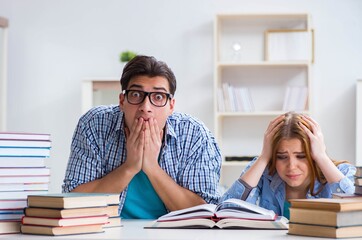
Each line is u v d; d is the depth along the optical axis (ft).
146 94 7.64
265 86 18.12
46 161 18.81
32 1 18.85
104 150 8.23
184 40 18.38
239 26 18.22
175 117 8.45
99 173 8.25
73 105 18.74
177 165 8.32
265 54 17.98
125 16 18.54
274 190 8.02
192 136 8.38
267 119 18.08
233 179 18.01
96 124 8.28
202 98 18.31
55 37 18.79
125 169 7.95
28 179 6.71
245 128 18.16
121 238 6.01
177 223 6.79
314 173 7.74
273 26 18.10
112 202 6.86
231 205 6.95
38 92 18.83
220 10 18.31
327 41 17.97
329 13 17.95
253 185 7.87
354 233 6.05
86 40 18.67
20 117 18.88
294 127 7.72
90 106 17.85
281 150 7.70
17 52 18.89
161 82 7.65
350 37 17.90
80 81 18.70
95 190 8.05
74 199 6.31
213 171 8.45
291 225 6.24
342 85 17.89
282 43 17.74
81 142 8.31
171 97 7.79
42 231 6.33
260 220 6.64
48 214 6.34
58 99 18.76
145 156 7.95
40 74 18.83
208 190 8.29
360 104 17.52
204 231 6.50
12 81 18.89
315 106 17.97
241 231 6.48
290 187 8.00
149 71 7.61
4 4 18.94
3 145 6.61
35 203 6.44
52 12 18.81
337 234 5.94
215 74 17.53
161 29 18.44
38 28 18.84
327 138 17.92
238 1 18.25
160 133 8.17
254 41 18.16
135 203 8.34
